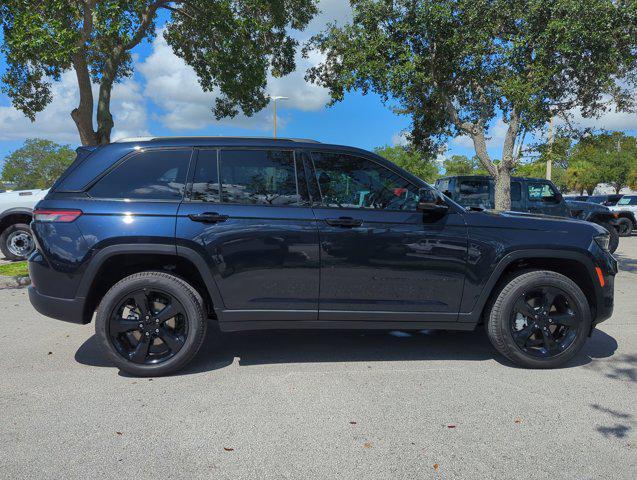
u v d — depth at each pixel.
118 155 3.89
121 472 2.50
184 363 3.82
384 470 2.53
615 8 8.55
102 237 3.66
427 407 3.28
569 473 2.51
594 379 3.81
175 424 3.03
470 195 11.48
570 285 3.97
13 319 5.59
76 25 10.26
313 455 2.67
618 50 9.01
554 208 11.38
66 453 2.68
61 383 3.69
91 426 3.00
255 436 2.88
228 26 13.06
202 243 3.72
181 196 3.83
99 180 3.82
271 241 3.79
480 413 3.20
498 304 3.98
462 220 3.96
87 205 3.73
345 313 3.91
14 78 13.20
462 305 3.98
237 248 3.77
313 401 3.37
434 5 9.20
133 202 3.76
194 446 2.76
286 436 2.88
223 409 3.24
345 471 2.52
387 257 3.87
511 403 3.35
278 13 13.58
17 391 3.53
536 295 4.03
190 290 3.80
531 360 3.97
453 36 9.40
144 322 3.79
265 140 4.01
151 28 13.76
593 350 4.54
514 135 10.23
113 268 3.95
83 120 12.31
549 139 10.32
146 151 3.90
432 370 3.99
